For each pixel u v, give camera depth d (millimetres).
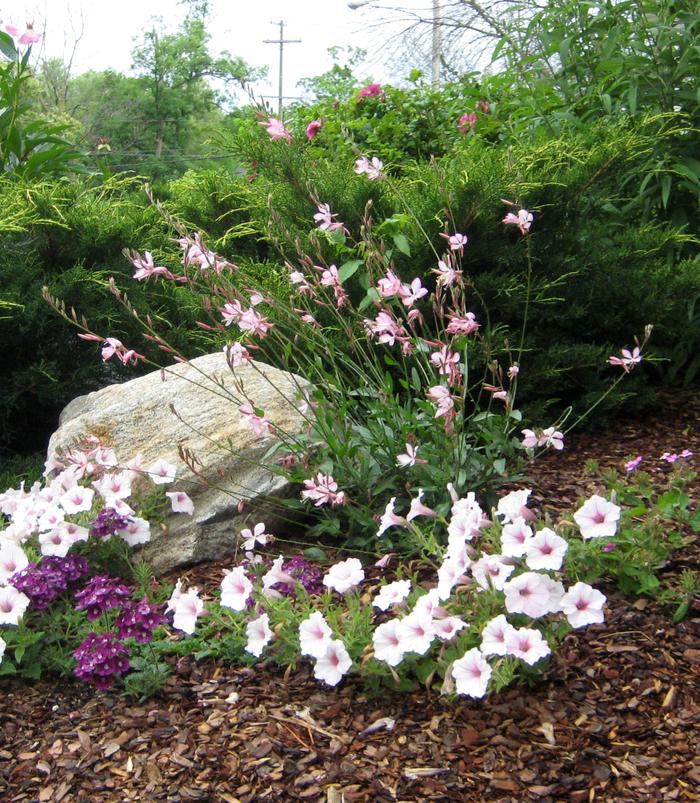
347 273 3605
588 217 4867
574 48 5652
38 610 2881
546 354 4465
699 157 5230
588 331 4797
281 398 3625
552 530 2592
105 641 2590
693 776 2104
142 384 3885
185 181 6285
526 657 2219
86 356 4844
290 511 3441
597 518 2508
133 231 5129
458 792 2121
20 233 4875
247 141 4570
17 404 4820
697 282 4703
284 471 3236
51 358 4805
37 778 2277
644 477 3113
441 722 2352
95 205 5148
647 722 2287
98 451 3275
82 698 2596
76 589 3074
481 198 4168
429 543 2740
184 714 2479
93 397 4000
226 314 3195
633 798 2064
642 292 4691
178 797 2176
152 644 2717
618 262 4773
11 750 2385
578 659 2518
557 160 4562
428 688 2430
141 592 3023
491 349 4035
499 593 2441
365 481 3217
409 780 2168
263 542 3029
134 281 4977
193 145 43781
